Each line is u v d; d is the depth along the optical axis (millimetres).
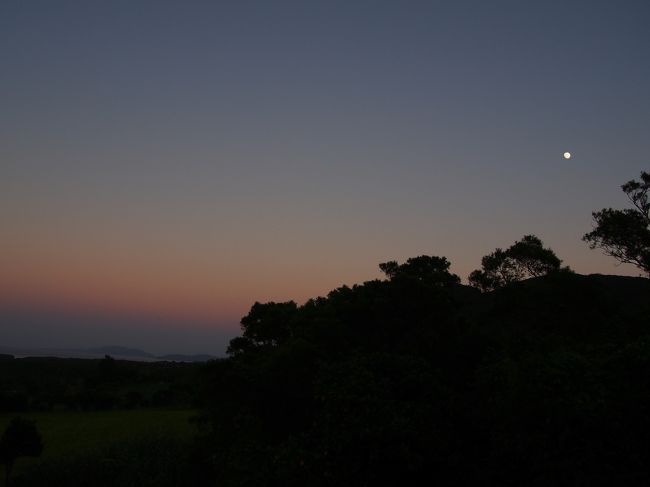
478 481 13828
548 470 12273
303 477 13672
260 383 20156
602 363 14508
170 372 95312
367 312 22719
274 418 20109
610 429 12383
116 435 46312
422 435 14141
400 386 16266
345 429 14172
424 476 13906
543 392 13484
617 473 11633
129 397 68938
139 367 104000
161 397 69938
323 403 17953
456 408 15969
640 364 13703
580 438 12617
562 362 14227
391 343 21984
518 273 34562
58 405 67375
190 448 24734
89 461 34875
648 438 12219
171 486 29672
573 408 12781
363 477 13398
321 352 20266
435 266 28531
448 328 21922
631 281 40812
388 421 14109
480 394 16625
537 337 21578
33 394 73812
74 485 33219
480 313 31500
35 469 35344
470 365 20047
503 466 13531
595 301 27281
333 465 13570
